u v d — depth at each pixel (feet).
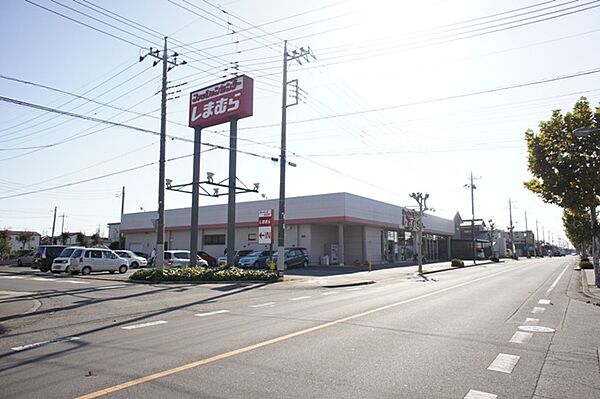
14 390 17.52
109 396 16.81
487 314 38.34
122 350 24.54
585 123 54.34
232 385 18.16
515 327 32.04
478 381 19.13
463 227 262.88
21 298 51.08
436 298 50.72
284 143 84.74
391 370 20.59
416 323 33.24
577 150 54.70
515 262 209.36
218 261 128.67
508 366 21.50
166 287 64.95
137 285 68.18
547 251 489.26
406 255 191.42
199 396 16.84
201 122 91.20
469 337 28.19
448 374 20.07
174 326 32.48
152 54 79.92
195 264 86.94
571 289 63.67
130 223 182.60
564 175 55.26
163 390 17.49
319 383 18.53
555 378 19.71
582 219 103.76
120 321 35.09
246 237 145.07
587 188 54.34
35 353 24.22
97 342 26.96
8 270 114.93
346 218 127.24
